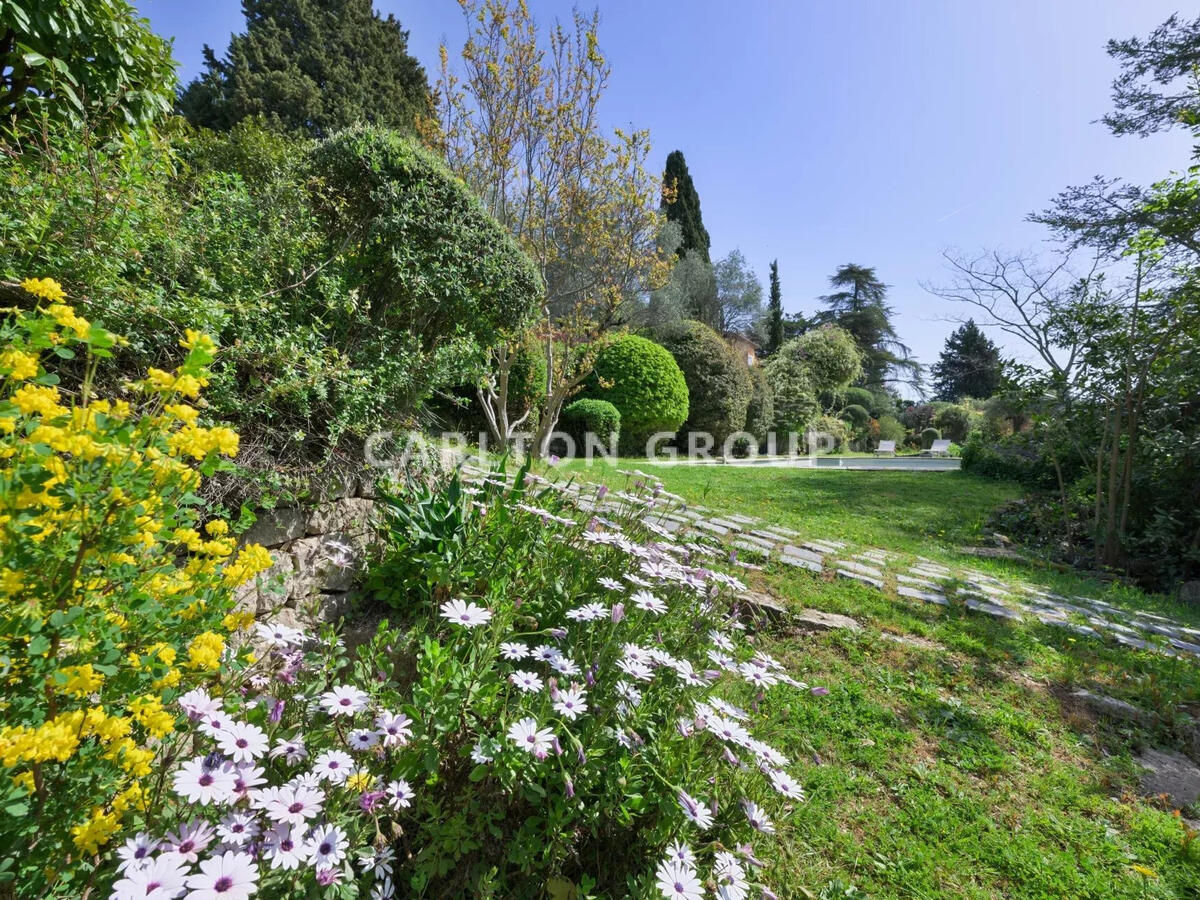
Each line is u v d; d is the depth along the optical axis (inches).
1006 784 99.7
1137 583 255.6
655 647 81.6
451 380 158.6
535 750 54.9
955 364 1558.8
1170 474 266.5
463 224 158.2
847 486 386.6
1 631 35.2
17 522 35.4
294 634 66.7
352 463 124.3
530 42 314.7
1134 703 128.2
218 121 579.2
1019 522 320.5
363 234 148.9
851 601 164.7
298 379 107.0
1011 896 77.4
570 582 98.6
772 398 748.0
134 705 42.9
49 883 39.5
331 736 59.7
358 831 51.3
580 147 326.3
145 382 45.9
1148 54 379.9
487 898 52.6
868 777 97.6
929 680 129.7
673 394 527.8
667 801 59.1
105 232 90.1
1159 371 265.1
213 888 37.9
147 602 43.3
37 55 100.1
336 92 588.4
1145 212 272.2
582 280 379.6
